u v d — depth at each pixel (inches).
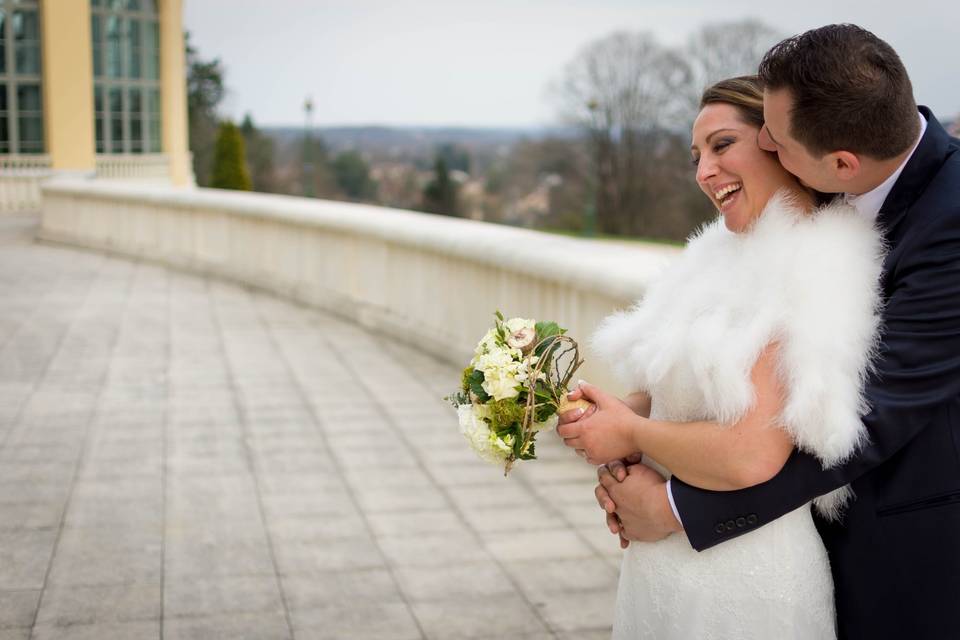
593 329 195.0
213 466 192.5
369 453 202.2
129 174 859.4
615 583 142.3
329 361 287.1
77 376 265.4
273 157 1897.1
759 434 61.6
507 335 72.8
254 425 221.8
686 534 65.8
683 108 1485.0
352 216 339.0
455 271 277.7
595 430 68.7
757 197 66.7
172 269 484.7
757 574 65.6
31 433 211.8
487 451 71.8
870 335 60.1
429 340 294.5
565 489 181.2
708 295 66.0
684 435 64.4
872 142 59.1
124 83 852.6
